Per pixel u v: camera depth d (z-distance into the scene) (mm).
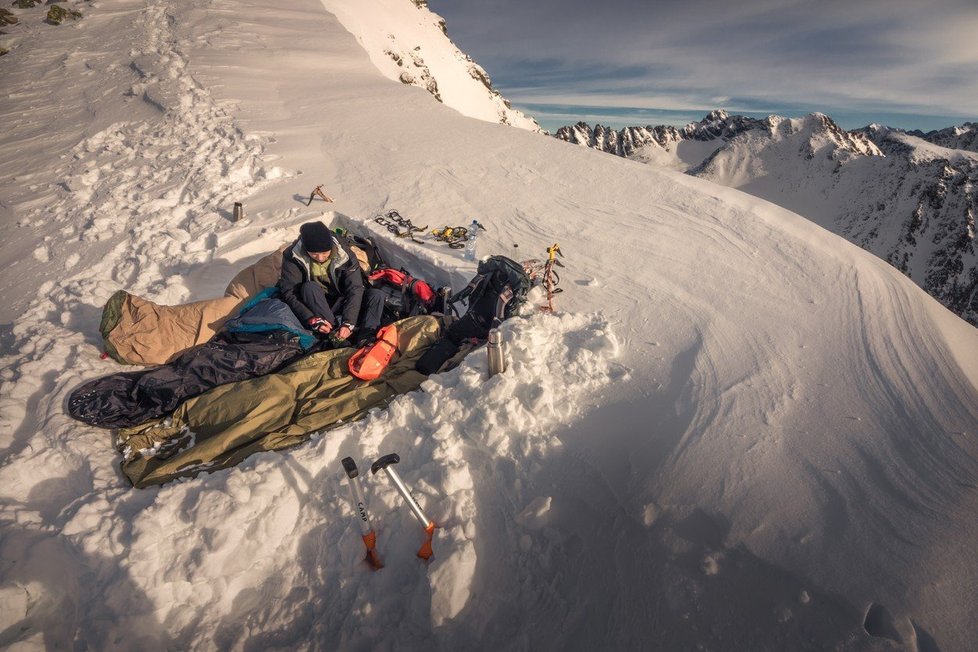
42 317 5355
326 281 4934
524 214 6852
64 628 2543
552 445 3232
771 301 4766
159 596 2611
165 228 6992
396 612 2641
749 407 3477
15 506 2982
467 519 2896
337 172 8539
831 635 2203
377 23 38938
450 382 3797
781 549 2539
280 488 3074
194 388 3918
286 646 2566
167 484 3176
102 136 10695
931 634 2164
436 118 11273
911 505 2742
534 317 4434
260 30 18234
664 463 3055
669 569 2537
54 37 17141
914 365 3906
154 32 17312
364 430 3379
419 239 6348
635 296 4945
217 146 9719
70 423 3551
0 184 9141
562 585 2635
